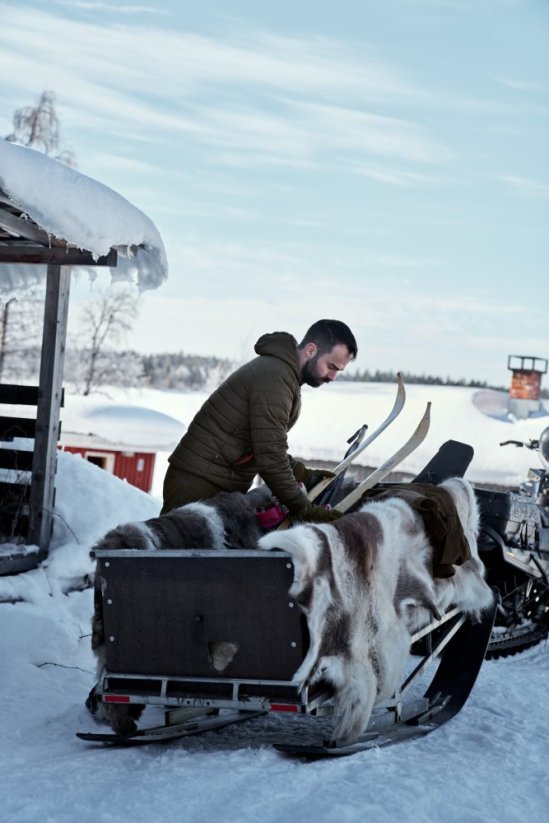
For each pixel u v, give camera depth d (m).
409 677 4.50
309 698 3.66
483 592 5.07
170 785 3.25
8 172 5.54
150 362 65.25
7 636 5.77
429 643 4.71
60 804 3.07
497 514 7.83
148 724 4.41
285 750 3.75
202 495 4.64
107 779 3.38
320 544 3.63
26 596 6.56
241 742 4.17
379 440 30.92
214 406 4.62
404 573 4.16
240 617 3.67
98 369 32.97
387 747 4.01
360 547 3.84
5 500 7.59
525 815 3.21
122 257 7.20
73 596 6.96
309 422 32.44
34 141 19.08
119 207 6.36
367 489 4.71
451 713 4.81
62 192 5.86
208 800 3.08
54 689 5.33
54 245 7.09
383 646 3.95
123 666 3.82
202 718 4.27
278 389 4.46
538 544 8.25
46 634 5.93
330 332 4.61
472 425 31.89
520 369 34.56
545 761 4.11
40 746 4.08
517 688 5.86
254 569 3.63
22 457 7.50
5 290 8.05
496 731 4.60
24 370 21.75
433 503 4.36
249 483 4.79
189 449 4.66
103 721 4.26
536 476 8.94
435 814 3.06
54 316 7.27
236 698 3.66
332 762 3.60
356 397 34.62
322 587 3.61
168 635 3.76
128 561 3.79
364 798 3.08
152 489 20.64
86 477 8.23
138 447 20.05
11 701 4.97
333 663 3.69
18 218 6.44
